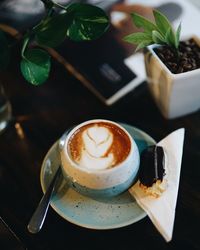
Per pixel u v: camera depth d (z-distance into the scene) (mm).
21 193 501
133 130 520
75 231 455
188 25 652
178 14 675
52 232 457
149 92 602
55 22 453
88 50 664
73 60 654
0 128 576
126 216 439
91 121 471
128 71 623
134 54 643
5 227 468
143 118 576
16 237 456
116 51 653
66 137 470
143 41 487
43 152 544
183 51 521
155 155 470
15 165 532
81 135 458
